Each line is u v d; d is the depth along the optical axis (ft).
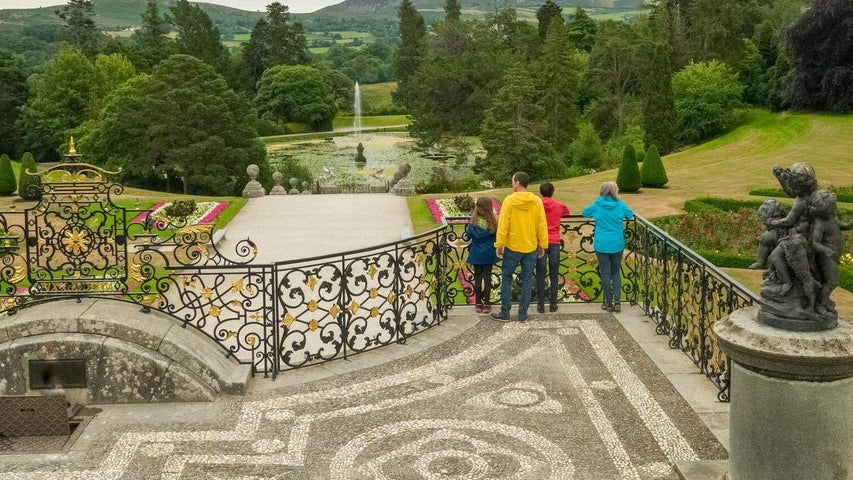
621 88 209.77
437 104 217.56
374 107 336.70
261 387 24.91
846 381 15.44
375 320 35.63
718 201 81.76
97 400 23.43
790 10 227.61
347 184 147.23
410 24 319.27
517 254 31.04
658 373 25.99
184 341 24.32
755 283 48.70
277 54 322.55
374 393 24.49
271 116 277.44
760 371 15.80
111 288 25.64
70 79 198.59
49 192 24.81
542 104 192.54
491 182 143.13
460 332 30.42
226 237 64.08
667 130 171.22
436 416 22.76
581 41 276.82
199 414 22.85
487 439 21.27
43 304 24.75
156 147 151.23
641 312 33.01
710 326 26.21
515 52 244.42
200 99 153.28
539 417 22.65
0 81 213.87
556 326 31.17
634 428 21.85
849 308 43.96
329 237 64.64
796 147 140.26
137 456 20.27
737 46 215.10
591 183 107.45
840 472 15.71
